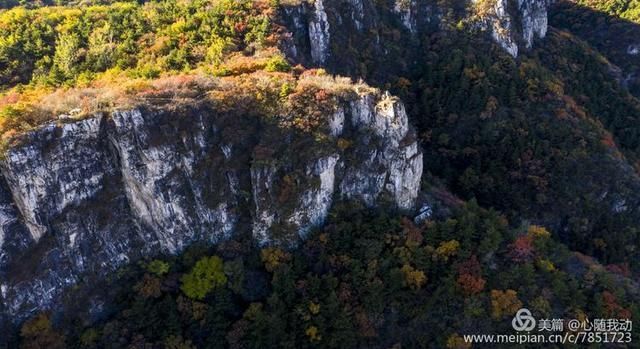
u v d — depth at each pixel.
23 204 69.69
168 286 77.38
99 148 73.12
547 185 113.94
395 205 89.50
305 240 83.50
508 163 116.38
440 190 102.00
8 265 70.94
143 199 76.25
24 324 71.56
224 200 79.44
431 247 83.75
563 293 85.19
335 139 83.38
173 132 74.44
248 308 76.50
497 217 93.19
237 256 80.31
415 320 80.81
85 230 74.62
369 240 82.56
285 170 79.56
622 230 114.50
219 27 106.50
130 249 78.50
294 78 88.94
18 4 144.00
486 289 83.25
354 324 78.75
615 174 118.38
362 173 86.31
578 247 111.31
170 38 103.75
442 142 118.69
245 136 79.12
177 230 78.69
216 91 79.81
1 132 68.12
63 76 93.38
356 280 79.88
